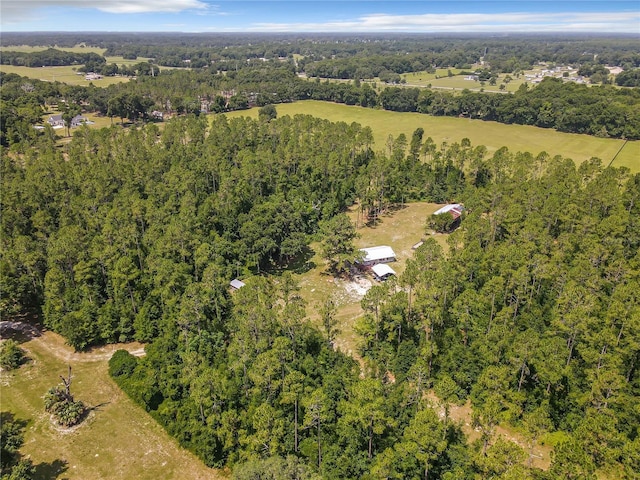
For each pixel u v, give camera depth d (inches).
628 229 3722.9
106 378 2878.9
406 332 3031.5
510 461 1878.7
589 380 2431.1
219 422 2361.0
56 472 2255.2
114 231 3597.4
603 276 3329.2
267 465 1925.4
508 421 2464.3
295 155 5472.4
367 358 2965.1
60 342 3216.0
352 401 2331.4
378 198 5044.3
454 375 2709.2
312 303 3592.5
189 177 4692.4
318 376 2640.3
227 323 3078.2
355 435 2234.3
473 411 2338.8
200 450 2303.2
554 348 2556.6
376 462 2113.7
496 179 5167.3
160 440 2455.7
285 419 2320.4
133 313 3235.7
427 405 2396.7
